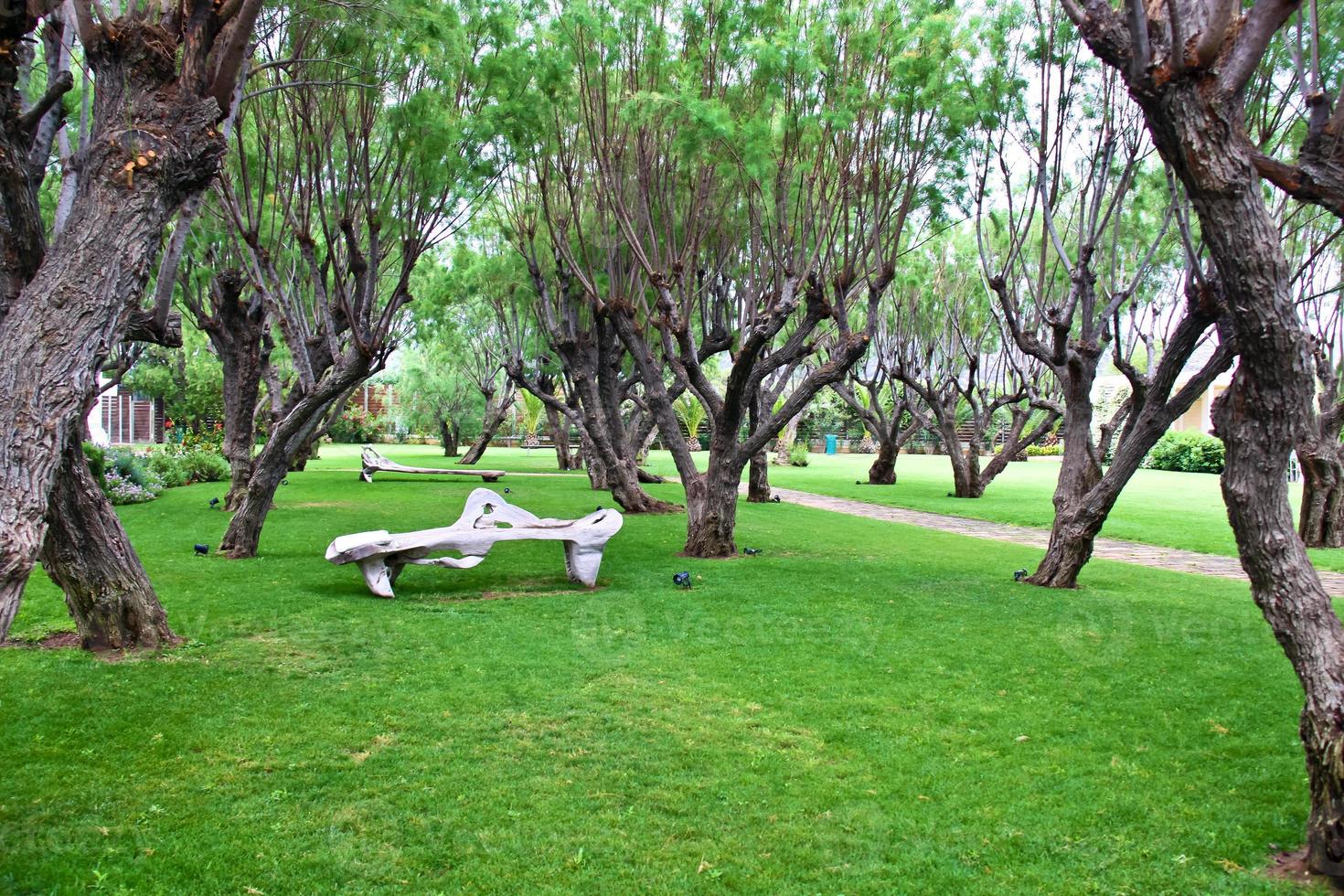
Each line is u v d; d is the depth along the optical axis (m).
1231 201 3.11
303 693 4.91
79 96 7.30
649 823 3.49
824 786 3.85
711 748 4.25
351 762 4.00
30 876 2.99
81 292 3.23
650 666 5.60
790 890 3.03
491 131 8.24
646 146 9.88
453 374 33.22
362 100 7.96
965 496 20.45
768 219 9.45
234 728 4.36
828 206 9.82
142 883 2.97
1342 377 14.49
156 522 12.39
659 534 12.48
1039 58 8.42
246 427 13.52
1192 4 3.19
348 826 3.41
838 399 44.66
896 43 8.80
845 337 9.88
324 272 9.59
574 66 9.41
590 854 3.24
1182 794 3.82
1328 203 3.36
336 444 47.25
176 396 31.19
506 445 45.78
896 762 4.13
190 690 4.89
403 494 17.86
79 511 5.50
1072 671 5.66
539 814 3.54
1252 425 3.29
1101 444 11.79
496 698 4.90
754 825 3.49
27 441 2.99
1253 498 3.31
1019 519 15.98
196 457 21.47
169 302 5.37
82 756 3.97
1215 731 4.59
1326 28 5.72
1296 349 3.15
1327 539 12.80
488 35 8.54
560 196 12.44
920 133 9.17
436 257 19.42
